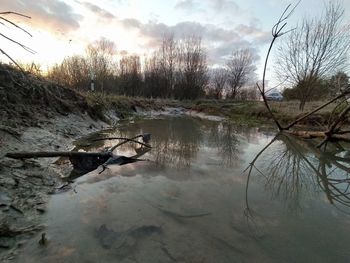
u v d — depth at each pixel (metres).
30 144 6.11
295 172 6.50
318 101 18.92
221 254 3.05
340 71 14.32
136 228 3.47
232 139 10.60
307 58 15.06
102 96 16.48
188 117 20.77
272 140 10.57
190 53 39.09
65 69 23.67
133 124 13.91
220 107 24.64
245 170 6.41
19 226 3.27
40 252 2.88
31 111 7.97
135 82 38.72
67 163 5.84
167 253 3.00
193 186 5.14
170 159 7.00
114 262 2.80
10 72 8.20
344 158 7.92
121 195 4.50
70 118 9.81
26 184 4.29
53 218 3.61
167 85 39.50
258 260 2.99
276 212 4.25
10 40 2.10
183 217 3.87
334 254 3.18
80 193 4.48
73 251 2.94
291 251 3.20
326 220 4.06
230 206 4.36
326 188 5.51
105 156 6.12
